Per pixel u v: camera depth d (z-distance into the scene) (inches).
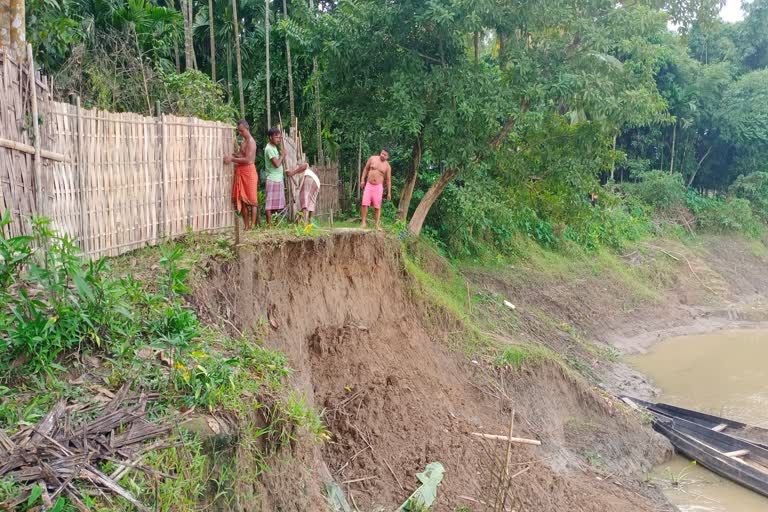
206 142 322.0
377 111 524.4
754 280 1096.2
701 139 1342.3
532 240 804.6
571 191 589.0
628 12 497.0
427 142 524.7
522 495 327.3
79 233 233.9
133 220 268.2
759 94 1223.5
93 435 146.3
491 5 456.4
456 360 435.8
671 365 669.3
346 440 305.9
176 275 221.6
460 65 498.0
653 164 1321.4
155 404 166.7
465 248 662.5
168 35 536.1
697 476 427.8
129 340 187.0
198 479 154.3
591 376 565.9
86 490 130.0
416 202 641.0
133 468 139.6
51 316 172.4
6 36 208.5
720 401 556.1
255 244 308.2
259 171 589.6
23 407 151.0
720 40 1339.8
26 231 199.9
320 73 553.3
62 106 223.3
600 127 538.0
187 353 189.6
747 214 1213.7
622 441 448.1
